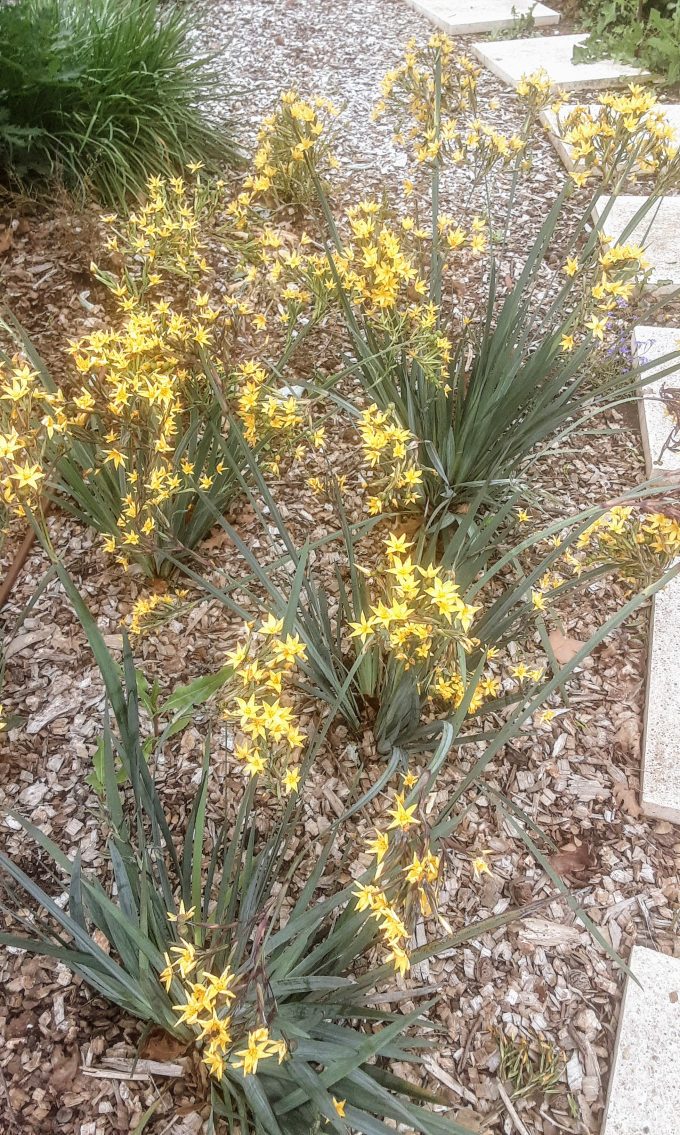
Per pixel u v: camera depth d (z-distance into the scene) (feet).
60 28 5.16
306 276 3.12
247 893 2.13
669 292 4.92
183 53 6.27
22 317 4.44
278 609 2.59
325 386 3.15
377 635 2.13
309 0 9.09
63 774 2.83
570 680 3.20
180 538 3.36
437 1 8.78
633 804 2.85
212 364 2.70
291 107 3.23
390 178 5.94
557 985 2.41
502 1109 2.17
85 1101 2.12
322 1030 1.99
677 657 3.17
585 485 3.92
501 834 2.74
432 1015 2.34
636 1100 2.15
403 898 1.63
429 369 2.97
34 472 2.11
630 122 3.06
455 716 1.99
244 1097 2.06
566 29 8.21
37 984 2.34
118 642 3.22
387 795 2.80
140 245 3.29
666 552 2.13
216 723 2.97
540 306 4.40
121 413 2.38
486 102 6.94
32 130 4.67
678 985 2.36
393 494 2.69
